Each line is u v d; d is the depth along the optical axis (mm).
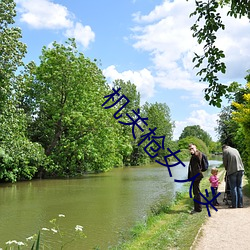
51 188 21344
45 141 33625
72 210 12961
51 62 31328
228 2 4883
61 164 31094
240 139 15289
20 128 25688
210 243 6266
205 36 4367
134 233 8516
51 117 33562
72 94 31078
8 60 21094
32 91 32625
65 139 31281
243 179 18125
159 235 7172
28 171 27125
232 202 9781
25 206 14117
